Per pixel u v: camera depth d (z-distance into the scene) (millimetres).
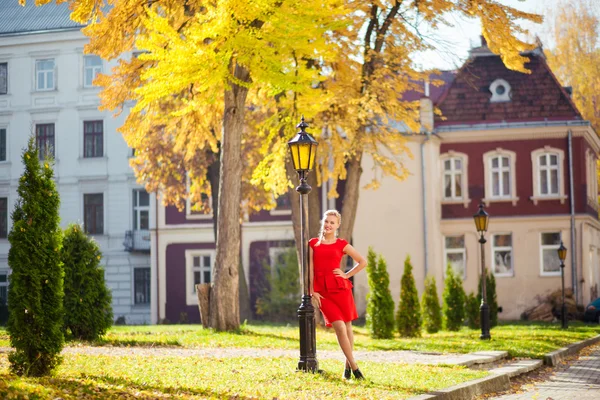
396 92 26094
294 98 23219
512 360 17750
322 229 11688
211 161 36500
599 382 14625
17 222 10414
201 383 10836
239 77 22281
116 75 23656
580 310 41812
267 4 18734
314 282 11703
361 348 19875
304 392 10320
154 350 17047
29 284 10414
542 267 43281
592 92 54719
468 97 44656
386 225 42750
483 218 23422
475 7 25047
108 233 47969
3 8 50781
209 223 46125
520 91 44500
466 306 31562
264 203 37250
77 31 48375
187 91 24922
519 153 43844
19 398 7969
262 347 18906
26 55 49094
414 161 42781
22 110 49031
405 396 10320
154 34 19359
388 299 23906
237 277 23172
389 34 26547
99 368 12016
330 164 43875
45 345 10414
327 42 21672
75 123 48438
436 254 42594
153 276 46469
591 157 46906
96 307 18328
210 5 19359
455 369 14281
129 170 47875
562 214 43219
